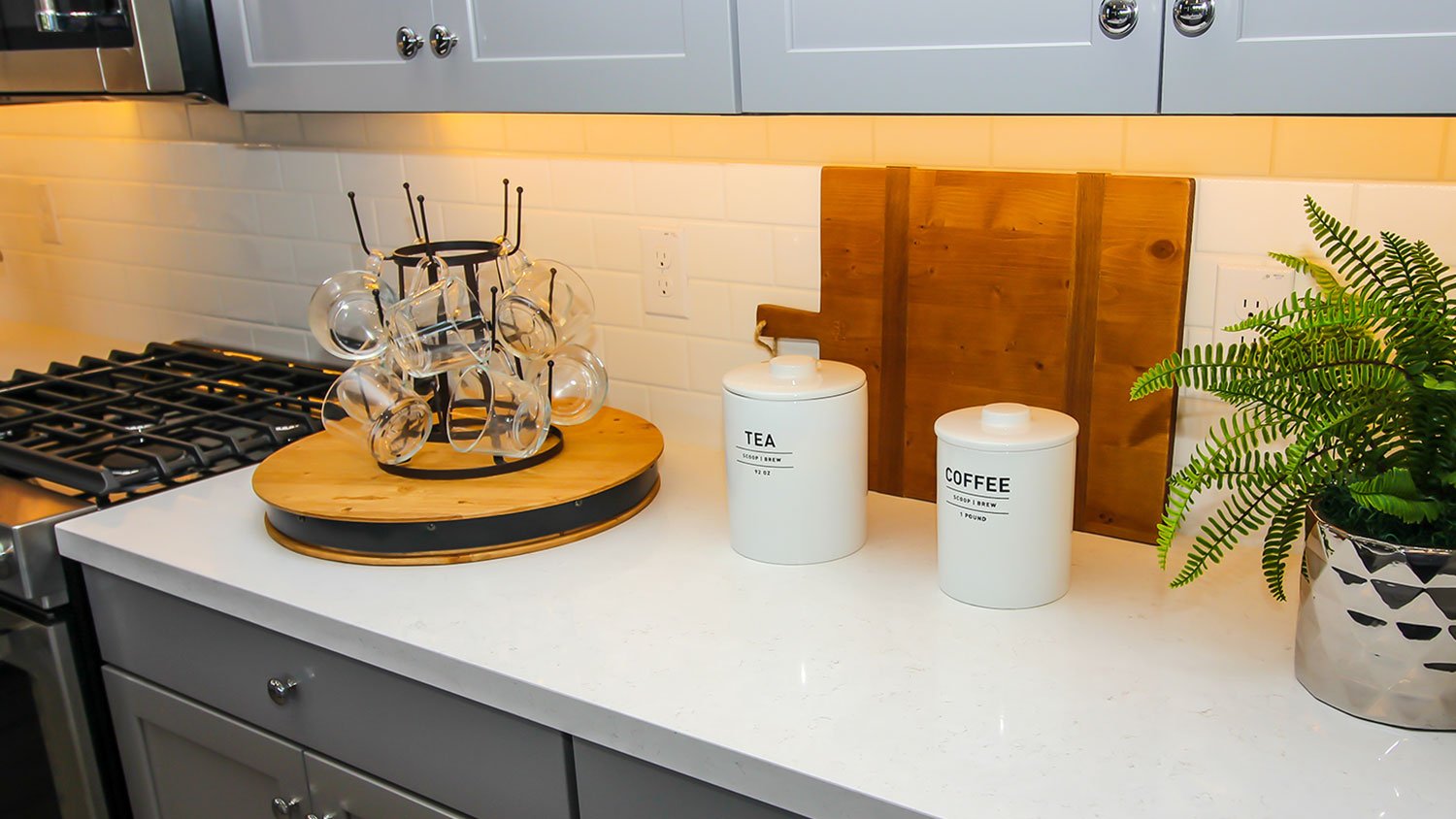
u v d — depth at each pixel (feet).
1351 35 3.10
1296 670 3.70
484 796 4.27
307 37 5.24
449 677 4.07
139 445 5.96
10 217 8.84
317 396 6.70
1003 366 4.89
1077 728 3.51
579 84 4.53
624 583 4.51
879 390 5.24
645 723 3.63
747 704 3.69
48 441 6.07
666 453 5.91
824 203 5.14
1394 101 3.08
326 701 4.62
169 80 5.46
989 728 3.52
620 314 6.04
